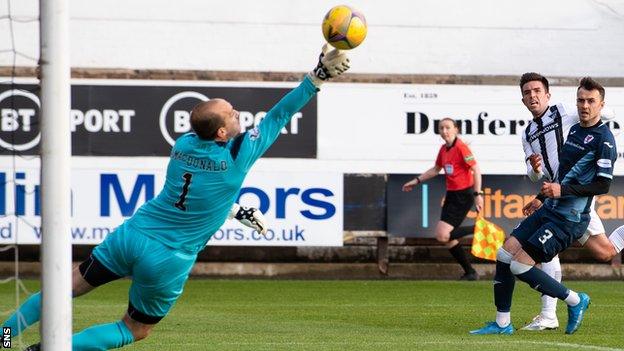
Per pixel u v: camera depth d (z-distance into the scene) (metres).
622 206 43.03
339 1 45.97
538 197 26.89
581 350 23.52
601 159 25.19
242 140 18.52
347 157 43.09
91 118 42.34
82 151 42.22
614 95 43.31
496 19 46.28
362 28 17.95
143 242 18.39
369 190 43.25
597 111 25.31
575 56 46.38
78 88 42.34
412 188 43.25
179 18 45.50
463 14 46.28
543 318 27.66
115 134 42.38
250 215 19.84
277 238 42.66
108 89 42.44
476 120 43.25
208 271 44.47
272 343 24.62
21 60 44.34
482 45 46.28
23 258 43.72
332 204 43.00
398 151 43.28
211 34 45.53
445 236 41.03
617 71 46.38
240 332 26.88
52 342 17.00
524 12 46.28
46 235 17.02
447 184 41.28
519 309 33.41
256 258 45.16
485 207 43.12
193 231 18.58
